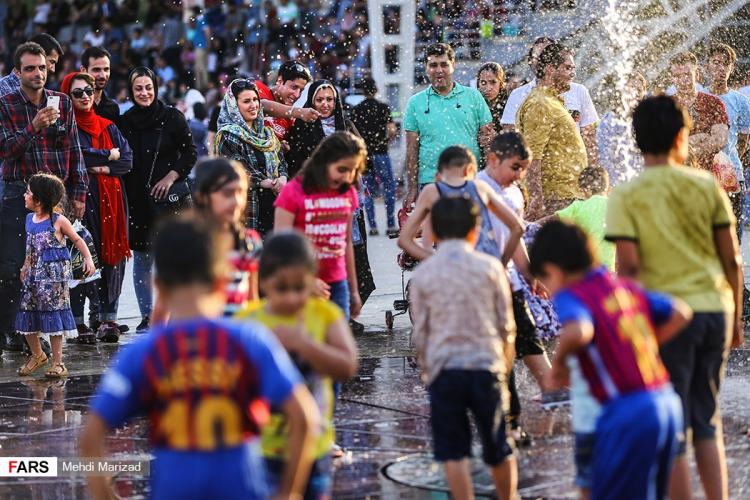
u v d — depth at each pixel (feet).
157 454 17.76
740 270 26.20
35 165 48.11
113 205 51.21
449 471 25.79
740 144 54.60
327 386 23.76
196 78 115.34
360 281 49.47
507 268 32.68
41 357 44.91
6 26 129.49
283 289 21.52
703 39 77.46
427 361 26.17
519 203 33.71
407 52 102.83
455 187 31.30
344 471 30.25
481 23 95.50
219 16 115.85
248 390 17.46
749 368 41.01
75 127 49.34
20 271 46.44
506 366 27.09
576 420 22.49
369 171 76.13
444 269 26.09
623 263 25.61
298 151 48.29
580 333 21.42
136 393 17.51
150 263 53.47
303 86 49.21
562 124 45.19
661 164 25.81
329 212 30.99
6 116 48.16
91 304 51.13
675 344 25.02
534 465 30.12
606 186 40.78
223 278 18.25
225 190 26.05
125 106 108.88
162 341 17.51
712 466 25.58
